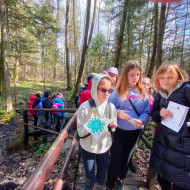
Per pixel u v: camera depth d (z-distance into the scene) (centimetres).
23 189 92
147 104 185
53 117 564
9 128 641
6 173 364
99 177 175
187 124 141
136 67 168
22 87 1473
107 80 156
